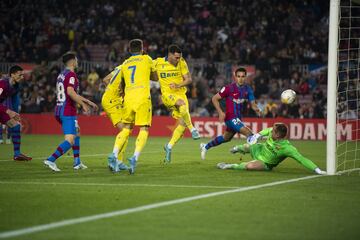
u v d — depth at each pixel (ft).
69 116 69.05
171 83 83.97
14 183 58.18
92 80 195.42
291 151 69.41
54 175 65.57
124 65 68.74
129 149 115.24
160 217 40.45
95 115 185.88
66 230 35.96
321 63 202.39
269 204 46.34
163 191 53.06
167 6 235.20
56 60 218.59
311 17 222.89
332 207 45.47
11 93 82.43
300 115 179.52
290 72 198.29
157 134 179.93
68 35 227.20
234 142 150.41
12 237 33.96
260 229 37.22
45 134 182.50
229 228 37.35
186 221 39.24
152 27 230.89
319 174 68.59
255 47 214.07
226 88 81.51
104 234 35.04
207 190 53.93
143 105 66.69
